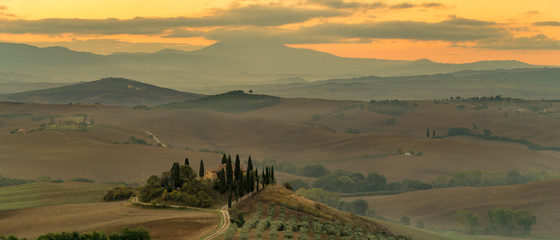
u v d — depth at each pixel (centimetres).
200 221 9750
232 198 12188
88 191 16138
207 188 12456
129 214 10881
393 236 12019
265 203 11550
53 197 15200
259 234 8362
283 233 8875
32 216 11350
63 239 7744
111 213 11131
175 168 12706
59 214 11456
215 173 13800
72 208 12238
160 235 8719
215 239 8306
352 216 12500
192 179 12962
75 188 16688
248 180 12556
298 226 9662
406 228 15175
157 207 11569
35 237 9294
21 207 13550
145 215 10644
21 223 10606
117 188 14712
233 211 10688
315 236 8925
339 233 9750
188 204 11656
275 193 12681
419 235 14288
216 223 9612
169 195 12075
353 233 10319
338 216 11800
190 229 9112
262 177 14288
